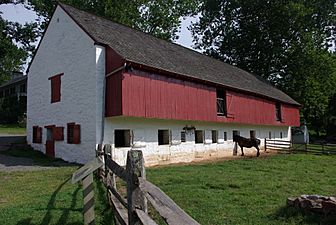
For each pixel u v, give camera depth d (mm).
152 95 16531
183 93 18469
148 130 17297
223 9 48719
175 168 15000
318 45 42781
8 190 9727
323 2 43406
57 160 17625
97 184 9789
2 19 32875
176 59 20781
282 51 42500
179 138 19031
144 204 3812
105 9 35781
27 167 14883
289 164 17000
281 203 7715
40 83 21047
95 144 15602
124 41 18344
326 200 6430
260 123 26156
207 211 7031
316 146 31938
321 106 41750
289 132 34406
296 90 41062
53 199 8211
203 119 19766
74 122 17328
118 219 5422
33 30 34906
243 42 45750
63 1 35281
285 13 41594
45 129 20047
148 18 40875
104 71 16328
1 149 20688
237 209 7215
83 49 17109
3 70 58312
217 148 21984
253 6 44531
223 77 23531
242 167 15383
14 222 6363
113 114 15555
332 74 40938
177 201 7867
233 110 22844
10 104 39656
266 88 30359
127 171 4016
